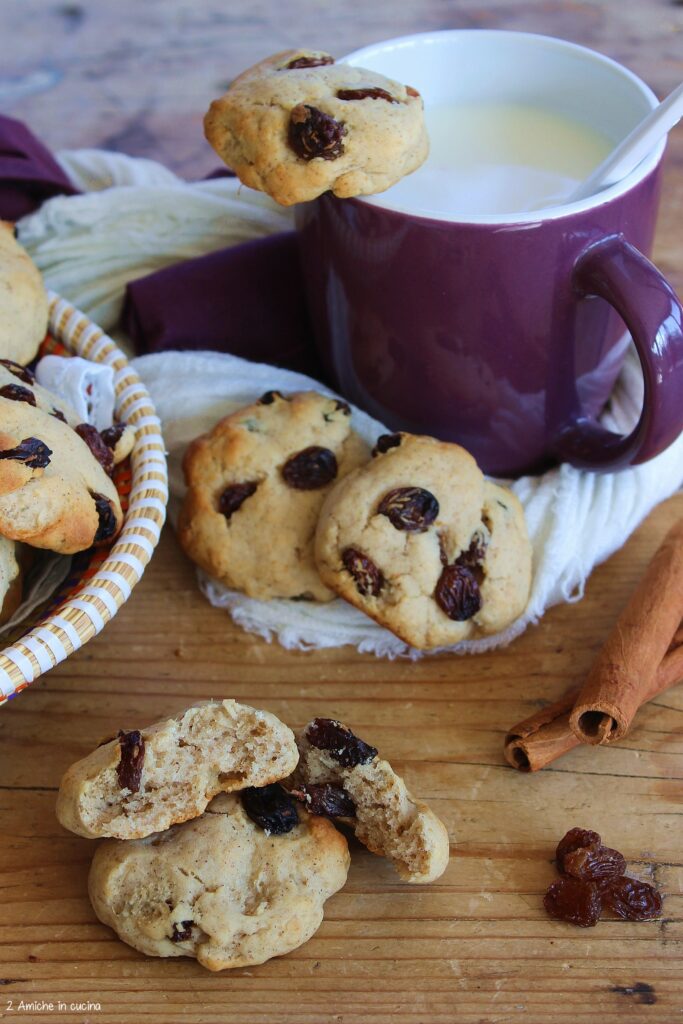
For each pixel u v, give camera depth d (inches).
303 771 21.3
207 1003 20.4
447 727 22.5
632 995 20.4
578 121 24.5
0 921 21.0
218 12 36.6
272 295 26.0
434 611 22.6
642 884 21.0
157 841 20.8
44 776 22.1
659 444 22.8
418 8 35.8
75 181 28.5
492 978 20.6
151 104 32.6
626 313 22.2
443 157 24.0
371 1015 20.3
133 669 23.1
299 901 20.6
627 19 34.3
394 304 23.0
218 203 26.7
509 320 22.8
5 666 20.7
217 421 24.5
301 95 22.0
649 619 22.2
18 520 21.0
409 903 21.1
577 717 21.7
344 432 23.8
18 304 23.4
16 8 37.2
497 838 21.6
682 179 29.4
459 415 23.9
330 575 22.6
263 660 23.2
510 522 23.1
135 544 21.7
